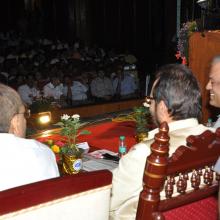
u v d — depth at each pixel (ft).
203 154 4.21
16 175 4.48
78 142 8.98
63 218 3.96
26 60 36.58
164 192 4.27
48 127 10.20
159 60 41.14
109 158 7.83
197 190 4.44
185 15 20.90
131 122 10.84
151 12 43.04
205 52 8.94
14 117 4.83
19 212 3.62
